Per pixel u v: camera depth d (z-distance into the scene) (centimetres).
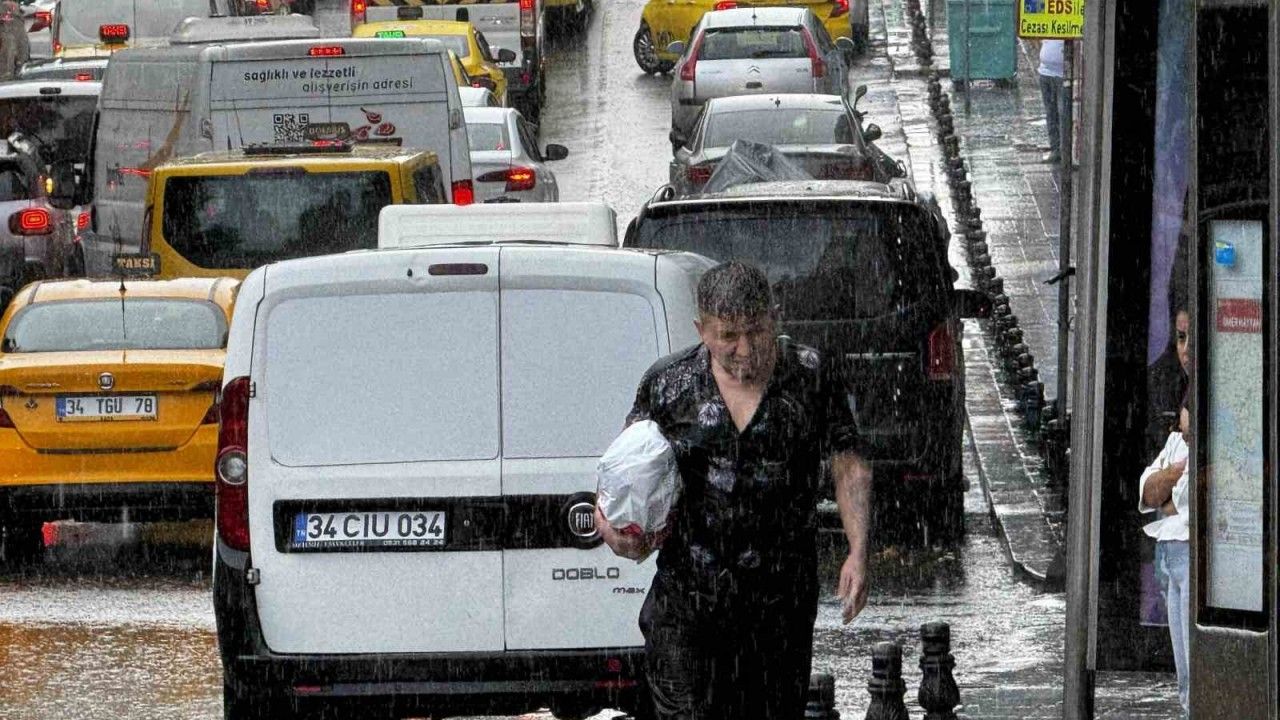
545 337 1817
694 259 1952
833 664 2420
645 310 1812
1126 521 1738
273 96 4525
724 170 4794
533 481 1811
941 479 2994
